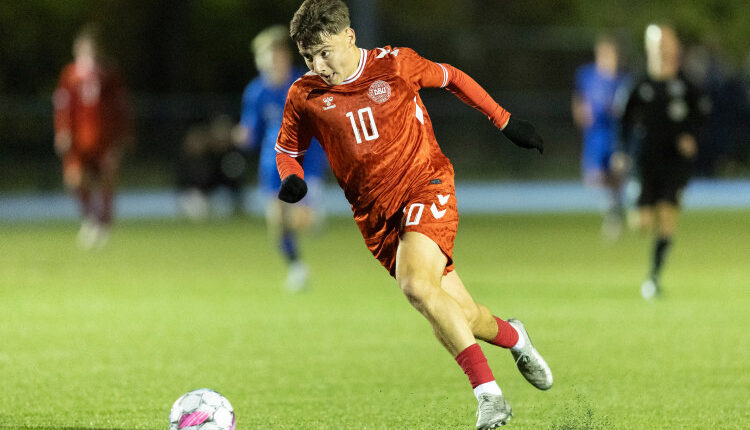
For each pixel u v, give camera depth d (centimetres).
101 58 6181
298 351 2948
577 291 4134
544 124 11969
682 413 2173
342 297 4078
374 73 2033
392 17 15238
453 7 16075
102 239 6197
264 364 2761
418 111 2078
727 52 16375
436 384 2500
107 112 6109
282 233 4288
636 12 16400
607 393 2378
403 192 2044
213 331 3297
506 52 13025
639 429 2039
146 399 2336
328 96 2033
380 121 2027
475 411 2212
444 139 11819
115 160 6175
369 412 2203
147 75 14712
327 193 11056
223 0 14612
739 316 3516
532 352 2189
